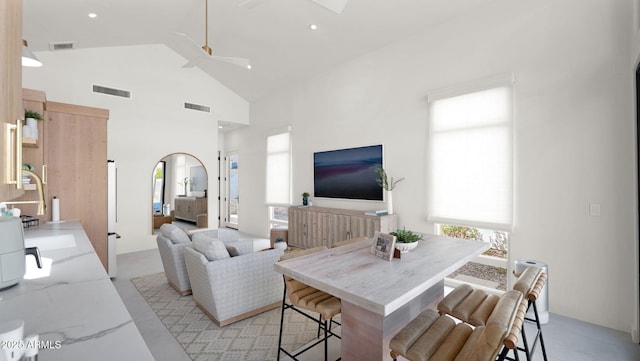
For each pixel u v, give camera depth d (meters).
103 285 1.30
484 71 3.46
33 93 3.21
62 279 1.38
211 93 6.70
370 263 1.92
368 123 4.71
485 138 3.42
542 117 3.06
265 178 6.83
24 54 2.53
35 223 3.21
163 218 6.09
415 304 2.05
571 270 2.89
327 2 2.27
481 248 2.30
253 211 7.21
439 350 1.38
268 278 2.99
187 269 3.13
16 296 1.17
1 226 1.19
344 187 5.06
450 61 3.76
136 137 5.77
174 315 2.95
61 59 5.06
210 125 6.67
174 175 6.21
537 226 3.08
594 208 2.77
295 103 6.03
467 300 1.90
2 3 0.74
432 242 2.50
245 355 2.30
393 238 2.00
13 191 0.89
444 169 3.76
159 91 6.02
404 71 4.25
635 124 2.52
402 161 4.27
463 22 3.64
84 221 3.72
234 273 2.77
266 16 4.30
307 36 4.58
